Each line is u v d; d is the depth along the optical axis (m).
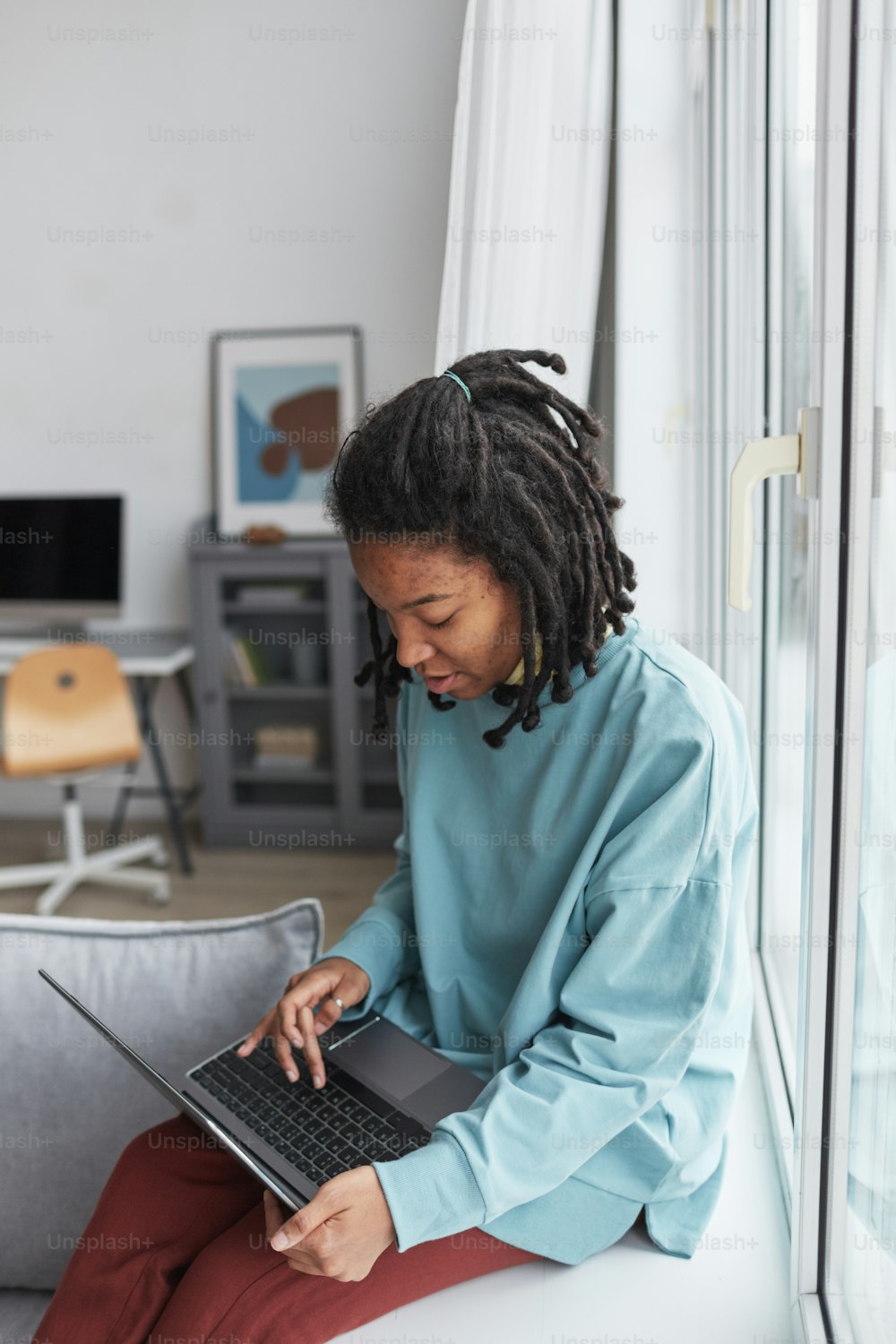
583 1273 1.10
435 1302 1.06
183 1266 1.10
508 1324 1.03
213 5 3.55
